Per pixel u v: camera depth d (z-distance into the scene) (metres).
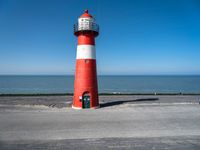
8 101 23.97
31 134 11.59
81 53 19.70
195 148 9.60
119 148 9.58
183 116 16.30
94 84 19.89
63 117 15.65
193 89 61.31
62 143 10.22
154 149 9.48
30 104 21.84
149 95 31.17
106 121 14.52
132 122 14.30
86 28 19.02
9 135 11.41
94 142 10.35
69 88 64.81
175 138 11.01
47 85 80.50
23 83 93.50
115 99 26.28
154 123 14.11
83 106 19.61
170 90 57.28
